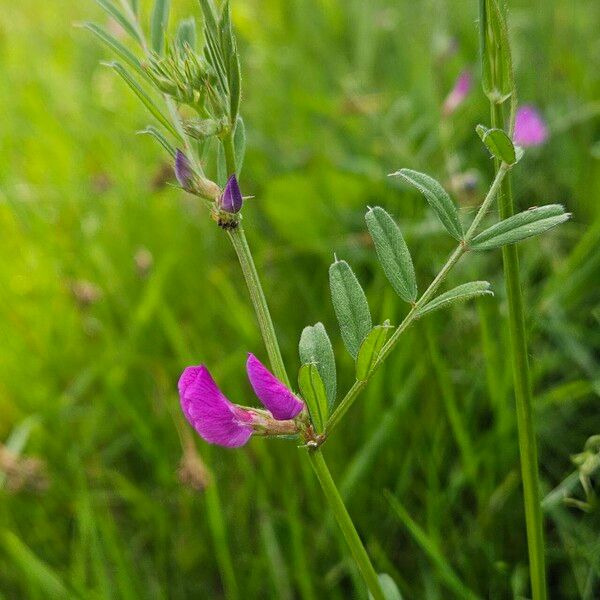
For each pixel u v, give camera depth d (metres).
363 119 0.42
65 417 0.33
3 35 0.54
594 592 0.25
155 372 0.33
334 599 0.26
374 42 0.48
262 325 0.17
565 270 0.30
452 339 0.31
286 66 0.49
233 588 0.26
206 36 0.16
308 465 0.28
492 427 0.28
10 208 0.39
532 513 0.18
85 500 0.27
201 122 0.17
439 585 0.26
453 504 0.28
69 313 0.36
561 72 0.43
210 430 0.17
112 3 0.20
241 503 0.28
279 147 0.43
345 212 0.38
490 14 0.16
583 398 0.29
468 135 0.41
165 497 0.30
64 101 0.48
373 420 0.29
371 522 0.28
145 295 0.35
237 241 0.17
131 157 0.44
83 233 0.39
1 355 0.34
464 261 0.32
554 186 0.37
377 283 0.33
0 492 0.30
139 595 0.27
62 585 0.26
